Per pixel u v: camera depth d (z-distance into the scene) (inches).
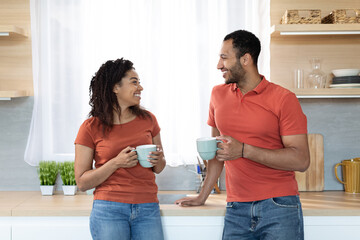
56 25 98.9
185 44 99.2
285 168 69.5
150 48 99.0
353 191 98.7
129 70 73.9
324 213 79.6
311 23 92.0
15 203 87.2
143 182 73.2
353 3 101.3
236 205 73.4
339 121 103.1
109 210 70.7
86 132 72.7
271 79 102.3
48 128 100.3
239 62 72.2
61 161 100.6
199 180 99.5
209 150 69.6
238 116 72.7
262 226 70.2
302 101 102.8
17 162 102.9
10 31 92.5
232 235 74.2
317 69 95.6
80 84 99.8
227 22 98.5
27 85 102.5
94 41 99.2
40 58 99.3
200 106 99.5
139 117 75.6
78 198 93.0
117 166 69.2
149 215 73.1
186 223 80.2
